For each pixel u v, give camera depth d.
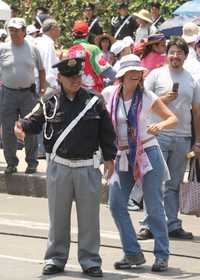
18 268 10.02
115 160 9.88
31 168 15.26
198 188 11.16
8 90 14.81
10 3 25.33
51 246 9.70
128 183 9.92
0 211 13.78
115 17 21.08
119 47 13.98
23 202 14.59
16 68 14.66
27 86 14.79
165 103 11.14
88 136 9.49
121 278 9.55
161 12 21.73
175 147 11.41
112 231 12.18
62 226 9.64
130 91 9.86
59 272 9.73
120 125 9.88
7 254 10.75
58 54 16.77
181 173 11.52
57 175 9.54
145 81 11.44
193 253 10.87
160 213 9.87
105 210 13.75
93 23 20.33
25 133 9.66
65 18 24.00
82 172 9.52
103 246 11.25
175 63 11.30
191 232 12.13
